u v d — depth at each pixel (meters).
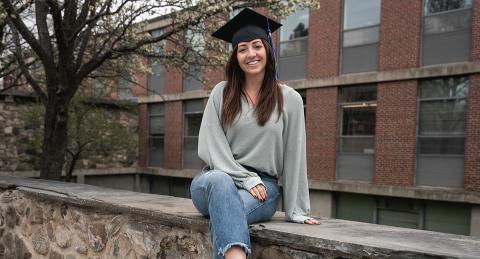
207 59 7.77
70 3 6.64
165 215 2.41
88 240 3.11
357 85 13.23
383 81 12.52
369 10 12.93
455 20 11.36
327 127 13.74
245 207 1.99
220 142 2.14
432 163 11.85
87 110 14.27
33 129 15.24
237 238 1.77
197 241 2.33
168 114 19.11
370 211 13.00
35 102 15.20
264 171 2.19
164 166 19.27
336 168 13.68
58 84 6.93
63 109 7.08
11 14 5.66
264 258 2.06
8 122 14.72
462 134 11.30
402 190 12.01
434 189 11.59
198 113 18.11
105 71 9.27
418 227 11.99
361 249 1.64
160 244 2.56
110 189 3.76
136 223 2.74
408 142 12.05
